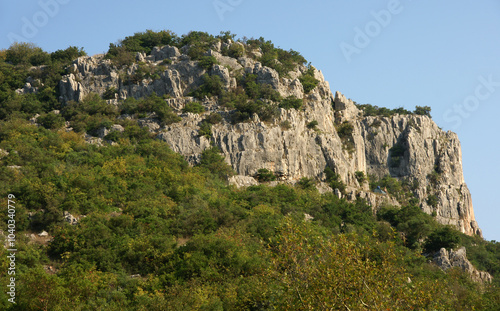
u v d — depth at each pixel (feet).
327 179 370.32
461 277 262.26
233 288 196.65
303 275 141.79
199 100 384.88
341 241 144.25
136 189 286.25
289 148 360.69
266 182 346.33
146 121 362.53
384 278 139.85
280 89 399.85
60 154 311.47
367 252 146.72
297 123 375.86
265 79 400.67
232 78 396.16
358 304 132.05
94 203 265.95
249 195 307.99
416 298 142.41
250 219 271.28
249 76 399.03
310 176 367.04
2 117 371.56
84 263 220.64
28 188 257.34
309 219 299.38
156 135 353.10
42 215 249.34
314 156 374.02
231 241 232.32
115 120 365.40
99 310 180.55
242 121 362.94
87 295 193.77
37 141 325.01
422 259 278.46
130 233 246.06
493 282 281.13
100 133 350.43
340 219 314.35
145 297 189.16
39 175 281.13
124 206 274.16
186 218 265.75
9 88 400.67
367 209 348.59
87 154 320.50
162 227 255.70
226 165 338.75
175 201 286.87
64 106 388.57
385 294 134.41
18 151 302.25
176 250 229.45
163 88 392.27
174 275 212.84
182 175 313.53
